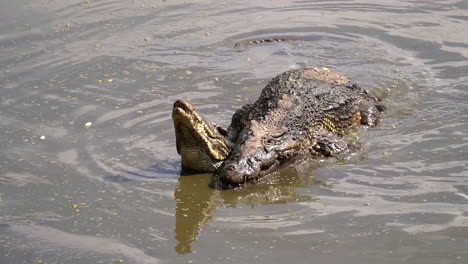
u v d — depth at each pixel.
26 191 11.90
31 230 10.62
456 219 10.38
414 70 16.77
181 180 12.33
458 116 14.12
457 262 9.28
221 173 12.16
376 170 12.27
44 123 14.55
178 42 19.05
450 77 16.19
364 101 14.88
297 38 19.34
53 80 16.73
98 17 20.84
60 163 12.85
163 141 13.70
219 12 21.42
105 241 10.21
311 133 13.55
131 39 19.23
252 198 11.61
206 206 11.32
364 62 17.48
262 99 14.39
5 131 14.25
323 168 12.63
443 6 21.08
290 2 22.36
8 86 16.47
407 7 21.27
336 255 9.58
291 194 11.68
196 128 12.33
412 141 13.25
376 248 9.72
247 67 17.39
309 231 10.27
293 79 14.83
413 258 9.43
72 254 9.88
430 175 11.86
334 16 20.95
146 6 21.83
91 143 13.62
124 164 12.83
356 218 10.59
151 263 9.55
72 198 11.60
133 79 16.70
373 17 20.69
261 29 20.03
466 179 11.62
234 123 14.22
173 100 15.52
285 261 9.46
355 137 13.83
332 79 15.16
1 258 9.86
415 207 10.82
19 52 18.42
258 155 12.43
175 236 10.30
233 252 9.76
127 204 11.38
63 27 20.09
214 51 18.45
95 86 16.33
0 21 20.53
